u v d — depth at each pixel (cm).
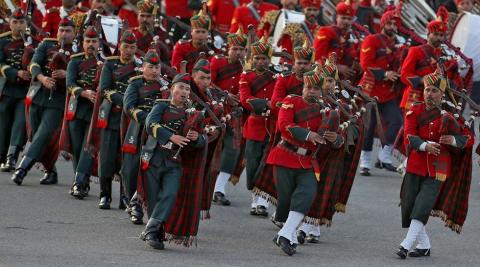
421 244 4569
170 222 4350
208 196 4628
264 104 5044
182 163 4356
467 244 4853
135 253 4228
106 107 4928
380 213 5403
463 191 4612
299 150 4428
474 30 6619
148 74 4559
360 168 6438
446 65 5706
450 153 4597
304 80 4419
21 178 5400
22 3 6209
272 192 4716
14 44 5631
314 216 4616
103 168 4975
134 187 4691
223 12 7575
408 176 4538
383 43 6362
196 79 4556
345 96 4856
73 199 5206
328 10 8175
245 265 4159
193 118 4262
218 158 4572
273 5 7112
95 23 5422
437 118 4494
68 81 5166
